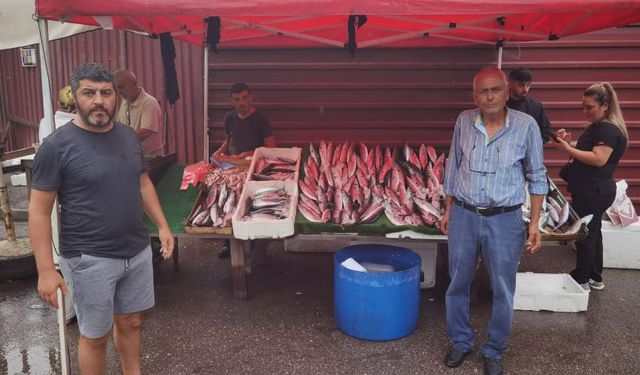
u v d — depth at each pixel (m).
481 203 2.91
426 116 6.13
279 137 6.27
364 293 3.46
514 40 5.50
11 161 6.28
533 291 4.09
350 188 4.14
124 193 2.46
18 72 8.05
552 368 3.22
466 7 2.77
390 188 4.13
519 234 2.92
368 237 4.06
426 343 3.51
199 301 4.18
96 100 2.27
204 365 3.24
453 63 5.99
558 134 4.15
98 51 6.66
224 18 4.26
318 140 6.25
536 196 2.91
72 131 2.36
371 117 6.17
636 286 4.50
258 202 3.98
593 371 3.19
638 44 5.88
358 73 6.07
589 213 4.13
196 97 6.32
